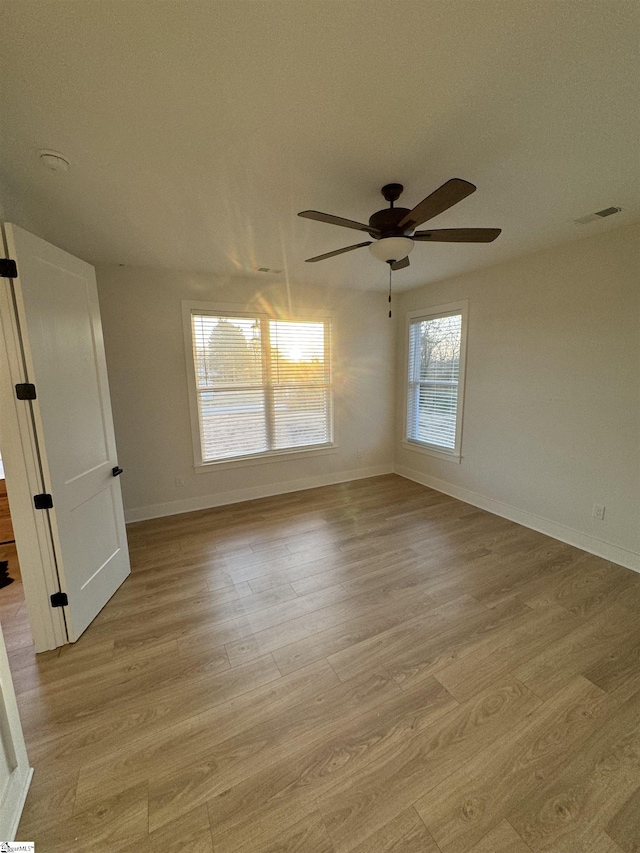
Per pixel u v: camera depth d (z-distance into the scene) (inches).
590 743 55.4
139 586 97.4
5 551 118.9
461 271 142.7
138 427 137.2
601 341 105.3
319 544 119.8
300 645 76.0
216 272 139.3
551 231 101.9
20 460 69.6
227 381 152.1
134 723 59.2
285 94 50.2
